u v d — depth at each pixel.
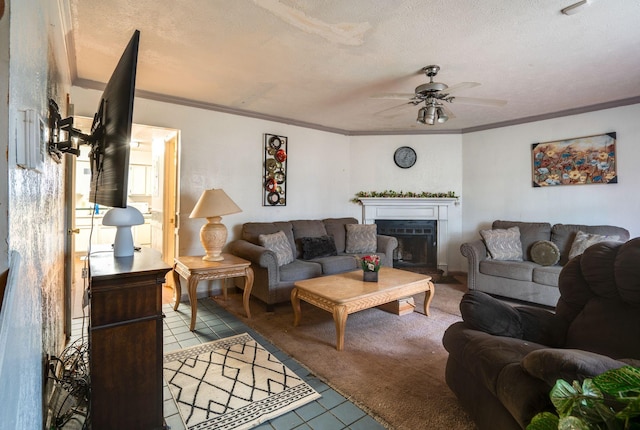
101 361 1.49
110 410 1.51
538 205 4.54
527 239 4.20
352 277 3.21
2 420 0.64
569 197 4.26
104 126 1.63
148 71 3.01
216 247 3.38
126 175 1.26
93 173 1.95
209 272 3.04
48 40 1.42
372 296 2.73
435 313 3.39
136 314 1.56
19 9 0.86
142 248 2.22
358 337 2.80
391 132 5.48
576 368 1.03
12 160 0.80
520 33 2.32
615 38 2.40
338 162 5.43
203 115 3.96
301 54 2.66
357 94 3.63
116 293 1.52
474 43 2.47
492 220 5.01
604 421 0.79
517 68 2.93
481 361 1.48
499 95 3.65
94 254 2.00
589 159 4.08
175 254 4.02
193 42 2.47
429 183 5.45
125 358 1.54
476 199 5.18
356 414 1.79
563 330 1.78
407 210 5.44
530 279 3.68
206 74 3.08
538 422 0.89
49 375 1.49
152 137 4.39
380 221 5.55
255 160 4.43
